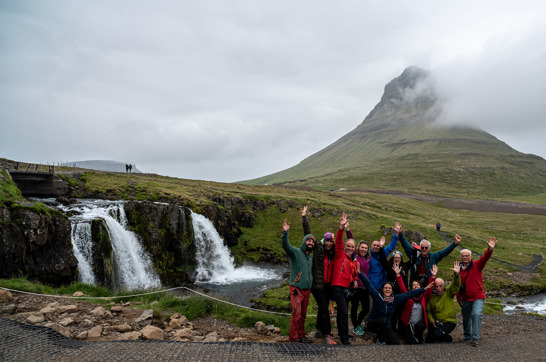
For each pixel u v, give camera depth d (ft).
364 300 40.42
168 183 230.27
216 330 43.37
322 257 37.60
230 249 181.06
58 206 136.56
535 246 240.94
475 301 38.11
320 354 30.66
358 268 37.50
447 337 38.04
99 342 31.32
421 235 195.93
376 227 209.77
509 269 167.53
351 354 31.17
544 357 34.32
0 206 84.99
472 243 215.92
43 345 29.17
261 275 152.15
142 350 29.32
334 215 230.07
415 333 38.29
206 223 167.22
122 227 129.90
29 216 87.56
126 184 191.83
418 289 37.63
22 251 83.92
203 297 54.24
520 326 54.34
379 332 37.65
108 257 115.44
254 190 300.20
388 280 39.86
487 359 32.60
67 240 98.63
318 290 36.76
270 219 220.02
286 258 177.27
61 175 175.11
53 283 92.02
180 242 148.36
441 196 596.70
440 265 166.20
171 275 137.80
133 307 48.49
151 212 144.15
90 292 54.44
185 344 31.45
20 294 46.26
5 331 31.37
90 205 139.23
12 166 185.47
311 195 331.16
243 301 107.04
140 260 132.46
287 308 94.89
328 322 36.76
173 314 46.65
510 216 413.80
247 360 28.22
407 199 457.68
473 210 465.47
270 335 42.80
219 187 275.18
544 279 152.56
